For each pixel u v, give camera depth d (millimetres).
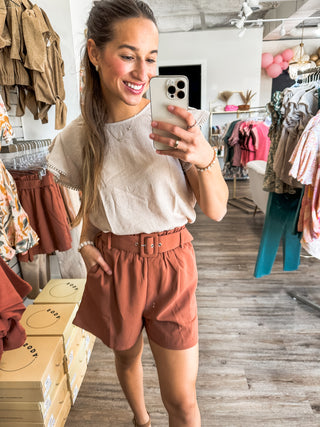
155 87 678
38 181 1869
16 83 1907
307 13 6352
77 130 917
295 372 1747
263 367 1786
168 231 903
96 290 959
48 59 2068
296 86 2393
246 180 7258
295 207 2398
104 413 1524
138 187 841
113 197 858
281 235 2484
